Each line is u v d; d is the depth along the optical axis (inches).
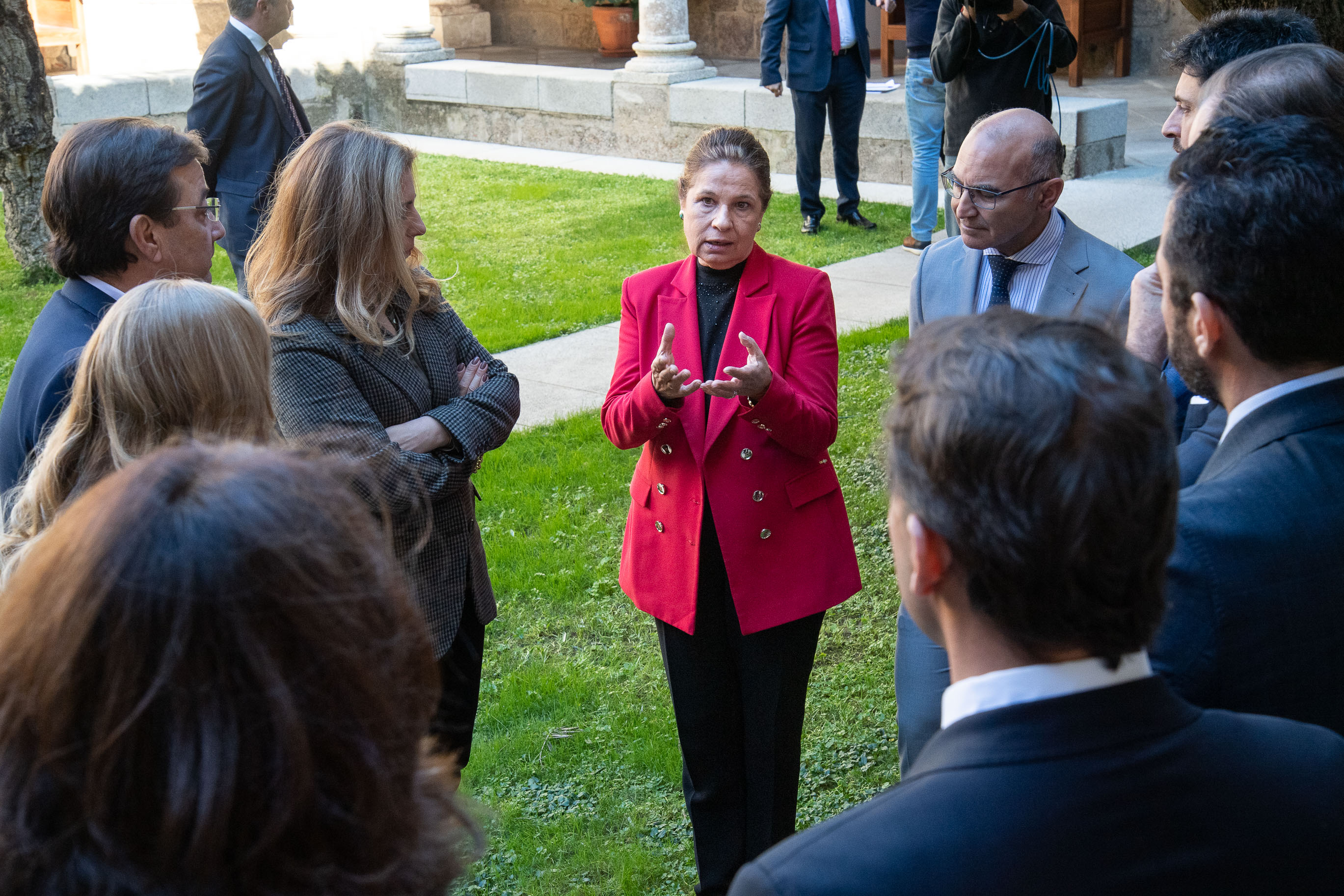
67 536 35.5
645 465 107.7
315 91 582.2
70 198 96.0
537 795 133.0
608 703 150.0
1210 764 40.8
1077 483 38.7
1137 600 40.8
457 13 705.6
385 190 98.6
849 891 38.5
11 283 350.6
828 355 104.3
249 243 268.2
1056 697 40.8
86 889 33.8
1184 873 39.0
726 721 109.3
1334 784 42.1
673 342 104.7
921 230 347.9
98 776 33.4
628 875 118.8
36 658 34.0
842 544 106.4
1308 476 55.7
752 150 102.0
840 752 139.9
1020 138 103.6
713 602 105.8
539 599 175.8
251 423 75.7
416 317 108.0
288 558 34.7
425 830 39.5
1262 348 58.4
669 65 495.5
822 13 353.4
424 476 99.7
